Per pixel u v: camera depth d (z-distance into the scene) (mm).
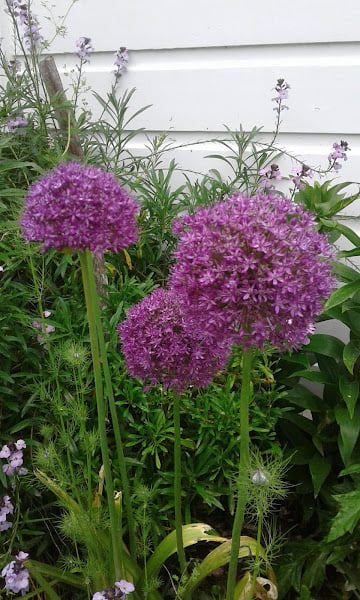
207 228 1491
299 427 2906
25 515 2273
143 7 3457
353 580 2404
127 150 3436
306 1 3096
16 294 2553
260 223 1448
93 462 2338
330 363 2818
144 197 3246
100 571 1921
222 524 2729
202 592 2355
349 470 2291
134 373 1825
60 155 2986
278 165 3377
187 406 2482
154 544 2311
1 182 3068
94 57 3699
